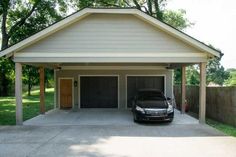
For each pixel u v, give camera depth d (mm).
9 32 25531
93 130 11977
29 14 26031
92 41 13320
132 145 9289
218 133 11250
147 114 13320
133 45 13359
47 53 13281
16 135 10969
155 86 20500
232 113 12914
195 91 18344
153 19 12969
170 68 19828
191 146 9141
